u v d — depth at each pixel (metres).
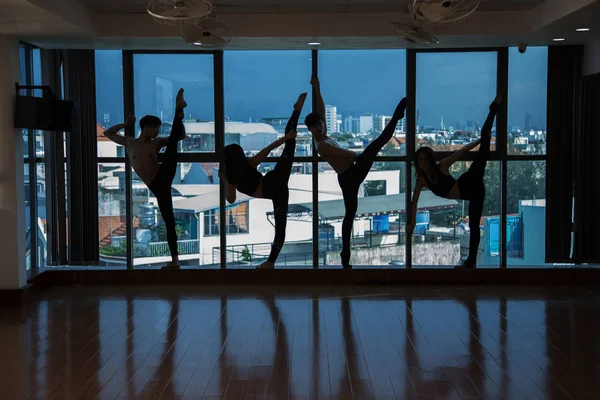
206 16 6.08
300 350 5.81
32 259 8.65
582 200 8.66
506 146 8.88
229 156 8.38
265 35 7.93
